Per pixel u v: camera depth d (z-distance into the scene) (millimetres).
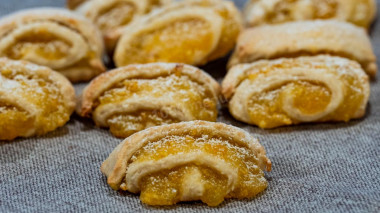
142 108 357
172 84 361
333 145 356
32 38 401
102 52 417
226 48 419
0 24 400
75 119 377
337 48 395
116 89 362
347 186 325
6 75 362
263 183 320
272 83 367
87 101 365
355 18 449
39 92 362
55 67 405
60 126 369
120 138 362
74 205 314
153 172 312
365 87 374
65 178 332
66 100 369
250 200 317
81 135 364
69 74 411
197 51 408
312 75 365
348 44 398
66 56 404
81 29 405
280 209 312
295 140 360
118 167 315
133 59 412
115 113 361
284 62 376
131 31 413
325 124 374
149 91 358
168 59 408
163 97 355
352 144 356
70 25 403
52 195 321
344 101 369
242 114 371
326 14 445
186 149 312
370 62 407
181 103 355
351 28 409
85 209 312
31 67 366
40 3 495
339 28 404
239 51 407
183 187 310
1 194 321
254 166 321
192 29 410
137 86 360
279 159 346
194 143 315
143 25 412
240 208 312
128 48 412
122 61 413
